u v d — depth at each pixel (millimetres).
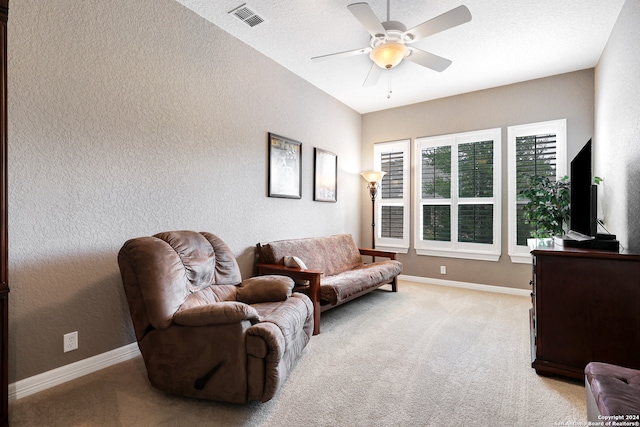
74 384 1977
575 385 1987
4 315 1535
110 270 2244
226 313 1679
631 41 2381
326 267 3891
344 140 5051
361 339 2721
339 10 2695
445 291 4355
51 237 1965
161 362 1810
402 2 2547
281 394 1876
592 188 2320
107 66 2215
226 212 3096
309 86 4238
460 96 4598
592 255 1979
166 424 1588
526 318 3244
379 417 1662
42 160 1920
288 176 3855
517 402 1807
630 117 2406
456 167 4613
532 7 2598
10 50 1790
